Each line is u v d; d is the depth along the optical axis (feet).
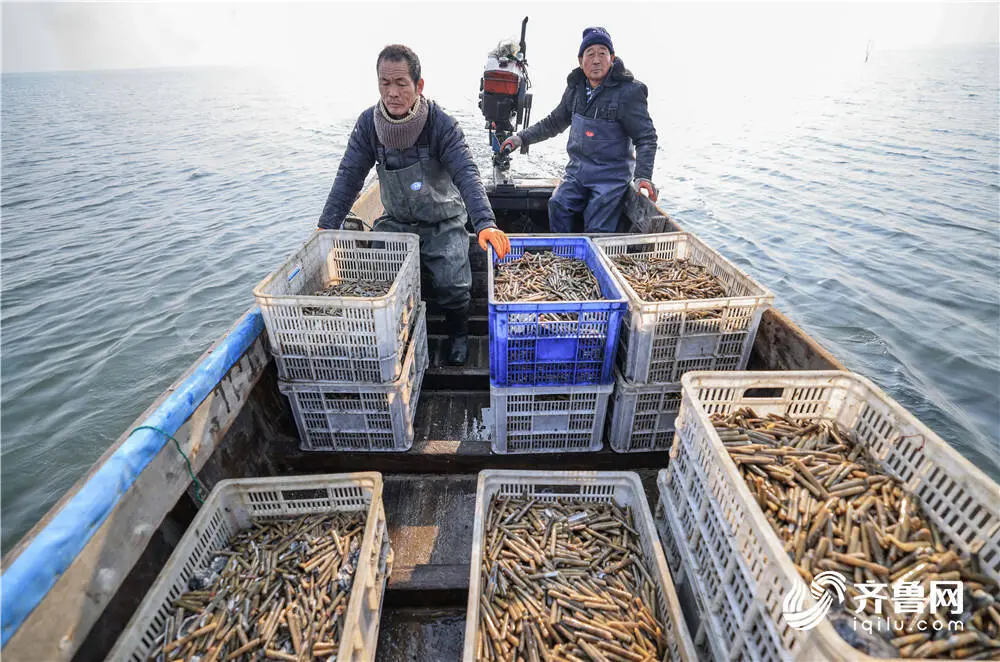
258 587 8.73
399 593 10.34
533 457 12.89
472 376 15.51
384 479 13.16
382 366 11.65
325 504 10.03
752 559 6.84
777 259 42.78
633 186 20.11
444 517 12.10
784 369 11.85
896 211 53.01
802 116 126.00
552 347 11.41
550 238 15.39
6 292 41.47
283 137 110.32
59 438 28.02
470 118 108.68
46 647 6.07
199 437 9.45
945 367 29.14
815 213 53.62
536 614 8.90
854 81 245.04
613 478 10.89
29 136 122.93
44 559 6.06
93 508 6.82
